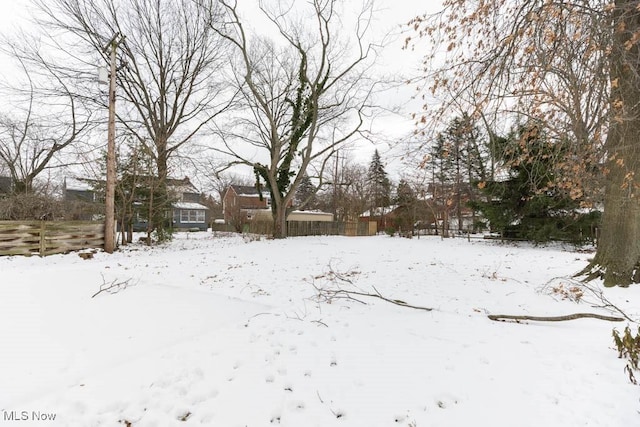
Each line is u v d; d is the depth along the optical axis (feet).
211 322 13.28
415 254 36.63
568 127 13.89
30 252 30.94
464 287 19.02
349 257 33.60
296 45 54.44
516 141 16.97
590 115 12.33
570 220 44.29
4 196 41.29
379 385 8.29
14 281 18.19
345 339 11.12
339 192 110.42
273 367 9.23
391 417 7.06
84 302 15.53
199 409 7.41
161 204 47.73
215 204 149.79
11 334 11.75
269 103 59.41
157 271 23.94
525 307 14.92
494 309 14.69
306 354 10.01
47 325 12.66
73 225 34.24
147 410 7.39
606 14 10.48
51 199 39.19
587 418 6.81
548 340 10.92
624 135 14.51
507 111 15.16
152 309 14.85
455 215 90.63
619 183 17.57
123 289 18.06
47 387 8.49
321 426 6.81
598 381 8.17
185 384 8.39
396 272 24.38
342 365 9.32
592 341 10.80
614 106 11.85
